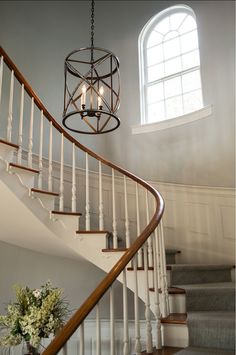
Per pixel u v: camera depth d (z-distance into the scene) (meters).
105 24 5.46
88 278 4.28
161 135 4.62
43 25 5.28
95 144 4.88
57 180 4.43
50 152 3.17
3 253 4.02
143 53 5.32
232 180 3.95
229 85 4.23
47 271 4.20
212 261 3.89
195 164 4.27
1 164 2.64
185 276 3.18
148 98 5.11
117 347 3.83
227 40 4.41
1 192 2.68
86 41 5.40
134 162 4.69
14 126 4.55
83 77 2.51
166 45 5.16
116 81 5.13
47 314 2.68
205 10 4.74
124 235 4.38
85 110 2.34
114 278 1.92
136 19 5.38
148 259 2.89
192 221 4.11
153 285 2.66
